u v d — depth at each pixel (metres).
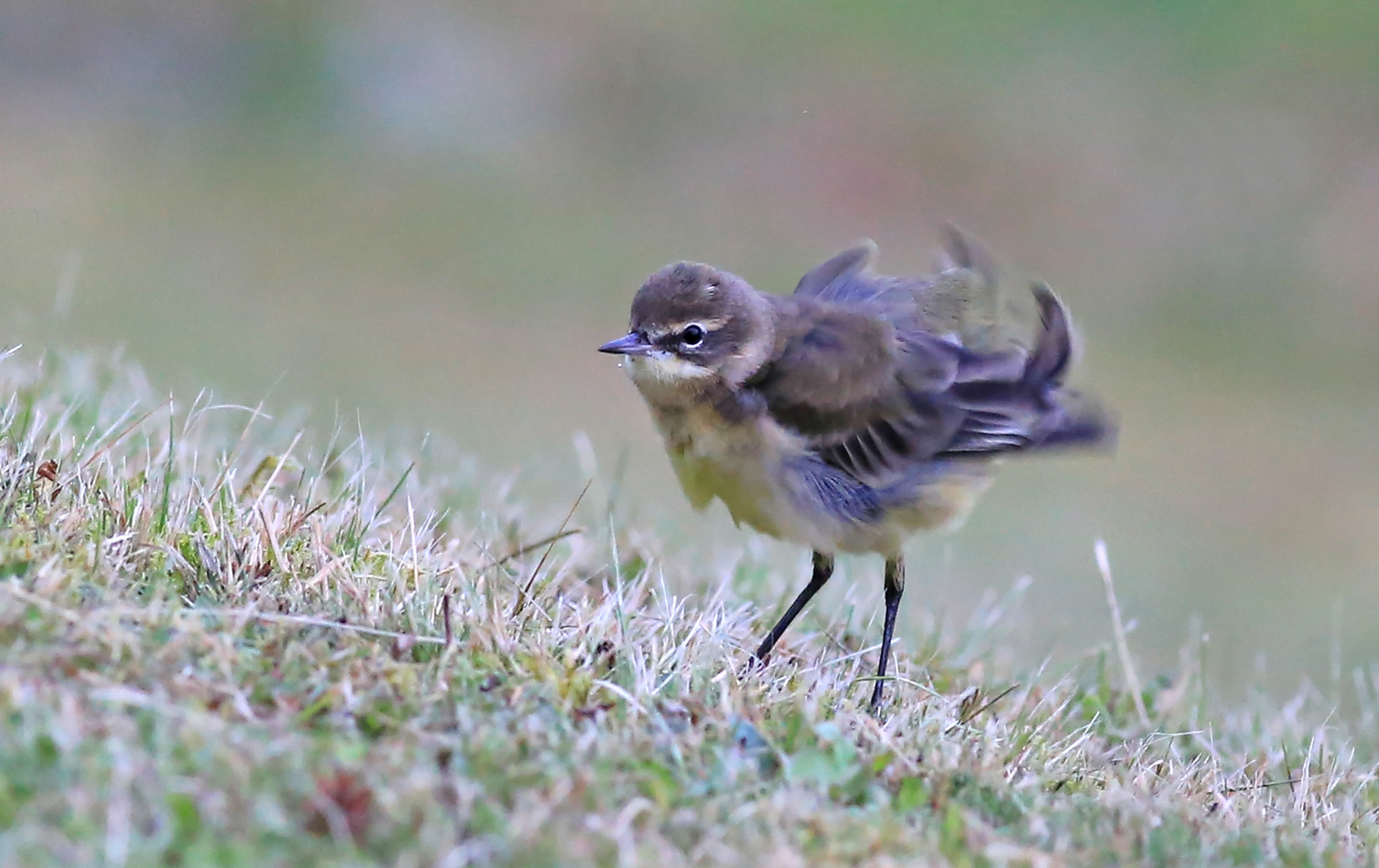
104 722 5.53
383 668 6.58
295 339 20.17
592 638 7.58
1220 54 29.25
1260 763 9.02
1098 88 28.27
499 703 6.58
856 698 8.12
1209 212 26.72
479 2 27.80
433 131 26.05
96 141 24.42
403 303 22.06
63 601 6.43
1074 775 7.63
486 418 18.84
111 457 8.73
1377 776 8.94
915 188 26.50
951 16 29.44
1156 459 21.31
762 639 9.39
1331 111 28.14
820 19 28.86
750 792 6.17
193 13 26.50
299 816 5.29
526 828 5.40
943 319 9.81
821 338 8.98
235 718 5.94
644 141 26.50
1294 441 22.12
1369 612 17.39
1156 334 24.86
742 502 9.18
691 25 28.27
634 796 5.88
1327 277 25.77
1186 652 11.27
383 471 10.29
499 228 24.17
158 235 22.27
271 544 7.67
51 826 4.96
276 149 25.14
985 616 12.66
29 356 11.58
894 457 9.07
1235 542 19.12
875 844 5.77
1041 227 26.25
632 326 8.91
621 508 13.30
